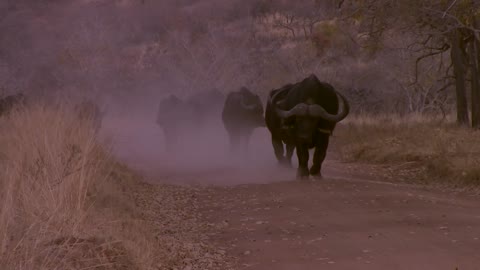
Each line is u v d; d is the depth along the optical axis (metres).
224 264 23.84
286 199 35.16
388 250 24.20
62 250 20.86
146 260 22.88
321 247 25.30
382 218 29.77
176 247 26.09
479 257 22.72
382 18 68.06
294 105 41.53
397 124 79.19
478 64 68.62
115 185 35.62
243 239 27.59
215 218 32.31
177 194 39.09
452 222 28.59
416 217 29.72
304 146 41.72
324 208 32.50
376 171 50.38
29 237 20.59
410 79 116.00
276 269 22.70
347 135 69.88
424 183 44.62
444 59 112.19
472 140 54.91
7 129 39.84
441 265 21.92
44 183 25.33
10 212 21.81
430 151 52.97
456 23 65.12
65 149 30.48
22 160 28.53
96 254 21.52
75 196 25.83
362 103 132.62
